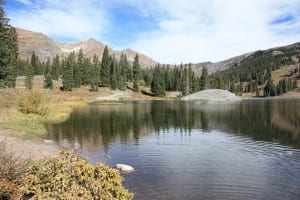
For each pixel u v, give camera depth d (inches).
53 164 451.8
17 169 442.9
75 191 407.8
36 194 411.8
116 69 6653.5
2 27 2431.1
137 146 1208.2
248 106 3609.7
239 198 646.5
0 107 1740.9
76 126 1737.2
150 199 632.4
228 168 880.3
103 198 420.8
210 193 672.4
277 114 2504.9
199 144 1254.9
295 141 1318.9
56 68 6284.5
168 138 1393.9
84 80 6008.9
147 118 2199.8
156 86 6309.1
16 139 1109.7
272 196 660.7
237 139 1373.0
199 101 5029.5
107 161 960.3
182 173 825.5
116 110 2898.6
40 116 1946.4
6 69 2429.9
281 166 904.9
